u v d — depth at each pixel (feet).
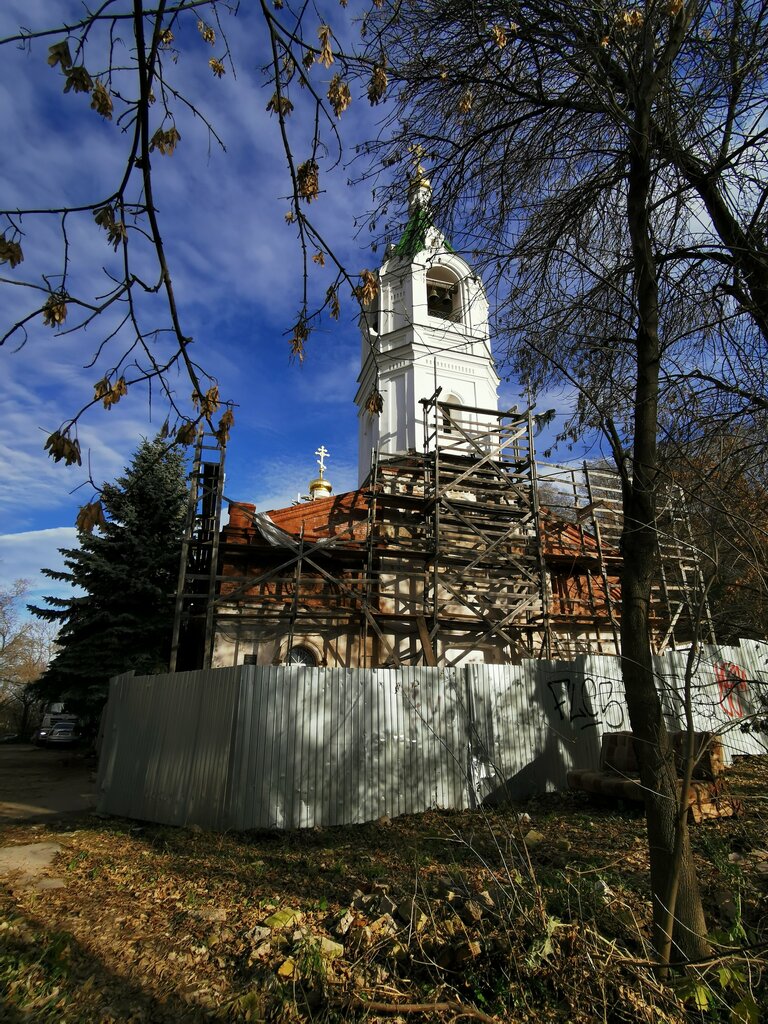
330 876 21.09
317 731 30.50
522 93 21.11
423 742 32.48
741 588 15.52
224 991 13.96
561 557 58.23
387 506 55.26
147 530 70.90
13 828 30.55
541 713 36.04
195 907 18.39
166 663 68.08
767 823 24.71
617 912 15.58
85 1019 12.82
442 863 21.86
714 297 22.21
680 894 13.10
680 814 13.12
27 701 156.04
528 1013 12.67
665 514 15.76
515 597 55.21
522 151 23.38
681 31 16.85
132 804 33.47
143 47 9.28
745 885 17.46
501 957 13.87
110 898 19.47
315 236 12.37
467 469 57.21
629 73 18.93
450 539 56.24
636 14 17.52
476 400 71.20
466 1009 12.43
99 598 67.92
